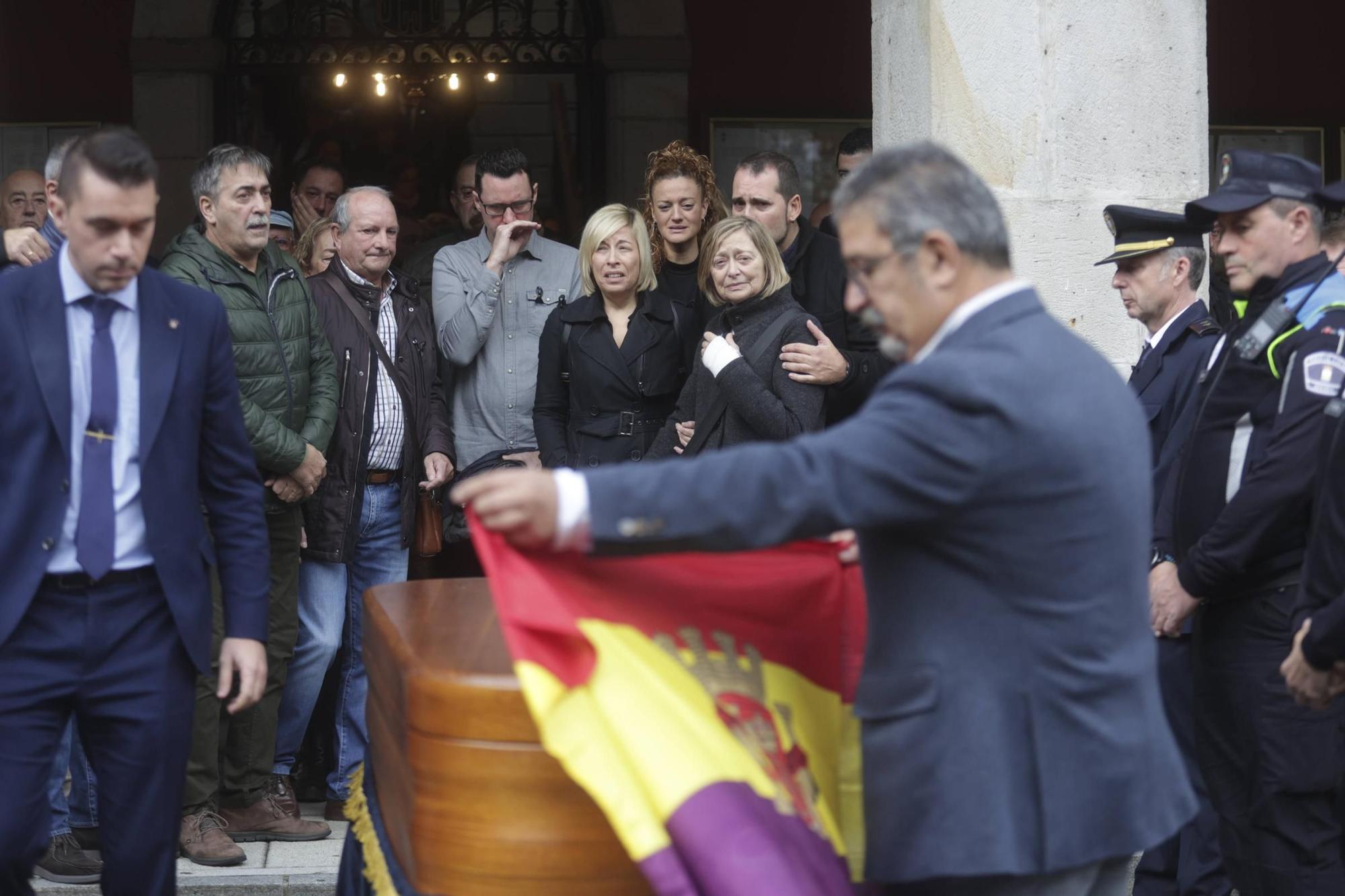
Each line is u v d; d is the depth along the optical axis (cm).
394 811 256
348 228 484
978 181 211
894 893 212
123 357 298
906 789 206
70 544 292
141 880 303
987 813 202
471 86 909
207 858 437
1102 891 226
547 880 222
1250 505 333
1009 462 199
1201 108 462
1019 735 204
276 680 459
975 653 205
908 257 208
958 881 207
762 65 904
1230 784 353
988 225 209
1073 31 450
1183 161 460
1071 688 204
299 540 459
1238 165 347
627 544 199
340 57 901
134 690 296
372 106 907
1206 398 360
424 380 495
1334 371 327
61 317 292
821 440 199
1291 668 307
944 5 445
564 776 221
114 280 287
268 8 895
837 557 238
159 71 866
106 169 280
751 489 196
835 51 909
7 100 874
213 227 440
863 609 241
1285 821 341
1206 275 441
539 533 198
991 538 202
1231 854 355
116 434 295
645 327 470
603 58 887
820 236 473
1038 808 204
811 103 909
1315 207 344
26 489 288
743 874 196
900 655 208
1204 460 357
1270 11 941
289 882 427
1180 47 457
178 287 307
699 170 492
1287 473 330
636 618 214
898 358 219
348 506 471
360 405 475
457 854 225
